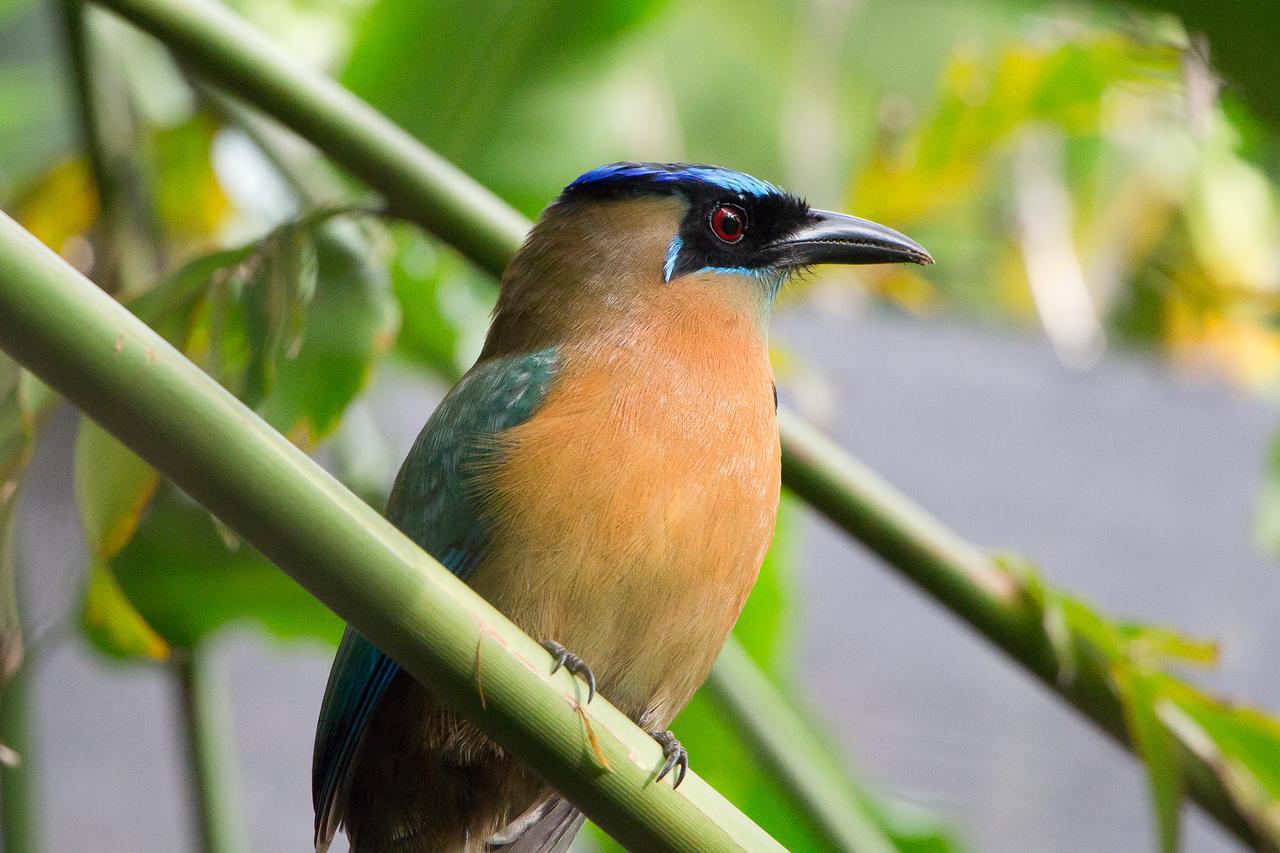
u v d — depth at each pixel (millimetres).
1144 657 4199
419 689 4188
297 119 4199
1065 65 4320
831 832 4242
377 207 4203
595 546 4168
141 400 4066
